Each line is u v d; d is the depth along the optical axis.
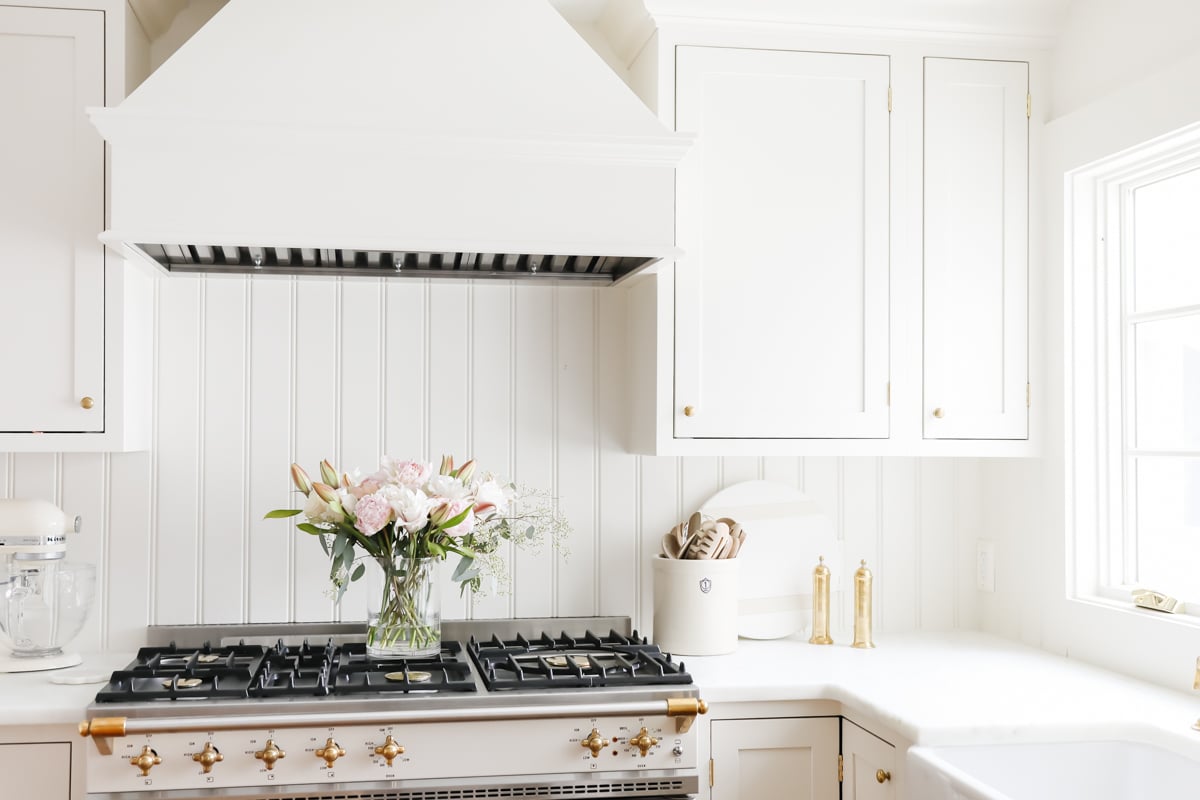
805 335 2.49
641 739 2.09
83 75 2.28
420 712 2.03
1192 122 2.14
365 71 2.20
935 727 1.92
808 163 2.50
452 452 2.68
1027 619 2.72
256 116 2.14
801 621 2.79
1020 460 2.75
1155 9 2.27
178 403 2.59
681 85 2.45
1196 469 2.37
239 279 2.61
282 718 1.99
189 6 2.60
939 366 2.56
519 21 2.27
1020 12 2.55
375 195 2.18
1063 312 2.55
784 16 2.47
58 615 2.35
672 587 2.55
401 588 2.32
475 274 2.57
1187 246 2.38
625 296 2.76
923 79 2.56
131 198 2.12
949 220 2.57
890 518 2.90
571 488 2.73
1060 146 2.56
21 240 2.27
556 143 2.21
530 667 2.33
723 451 2.46
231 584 2.60
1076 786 1.97
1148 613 2.31
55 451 2.29
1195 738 1.84
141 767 1.94
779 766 2.26
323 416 2.63
